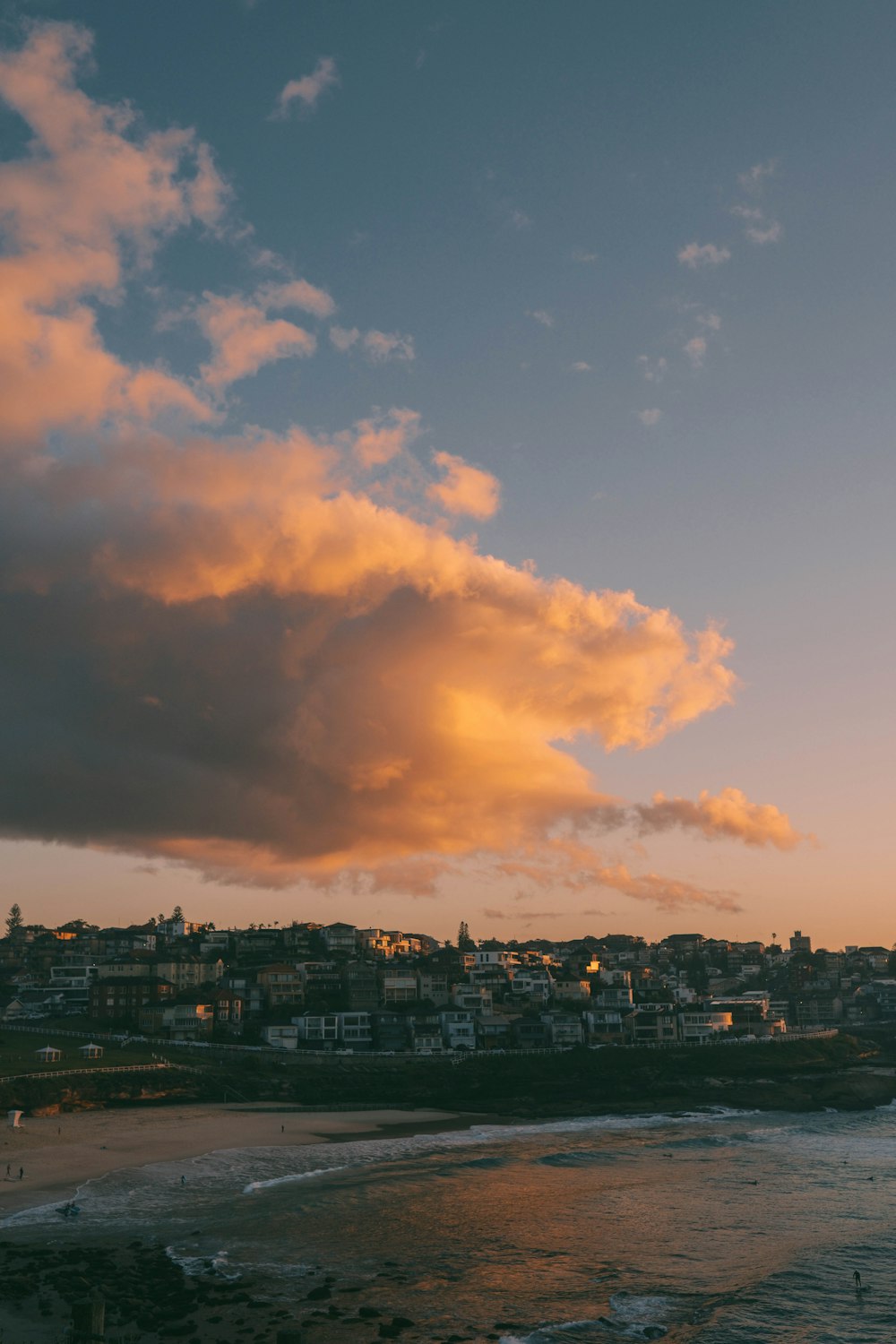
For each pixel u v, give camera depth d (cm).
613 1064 16312
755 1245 6488
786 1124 12794
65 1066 12381
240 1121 11319
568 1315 5031
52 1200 7425
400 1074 14725
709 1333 4791
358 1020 17225
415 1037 16862
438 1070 15100
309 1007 18438
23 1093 11319
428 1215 7188
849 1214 7406
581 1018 18838
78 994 18688
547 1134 11475
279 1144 10038
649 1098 14450
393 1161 9331
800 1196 8050
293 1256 6041
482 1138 11006
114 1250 6075
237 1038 16188
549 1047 17388
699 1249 6394
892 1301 5288
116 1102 11962
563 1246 6412
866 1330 4850
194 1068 13312
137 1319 4788
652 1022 18612
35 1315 4731
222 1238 6425
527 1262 6012
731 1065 16712
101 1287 5234
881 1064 18562
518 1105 13738
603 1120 12862
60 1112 11375
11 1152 9025
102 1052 13712
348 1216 7094
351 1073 14550
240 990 18688
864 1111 14212
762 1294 5378
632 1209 7525
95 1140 9769
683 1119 13025
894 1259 6131
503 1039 17788
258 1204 7388
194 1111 11869
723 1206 7650
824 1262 6041
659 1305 5219
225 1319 4834
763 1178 8800
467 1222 7000
